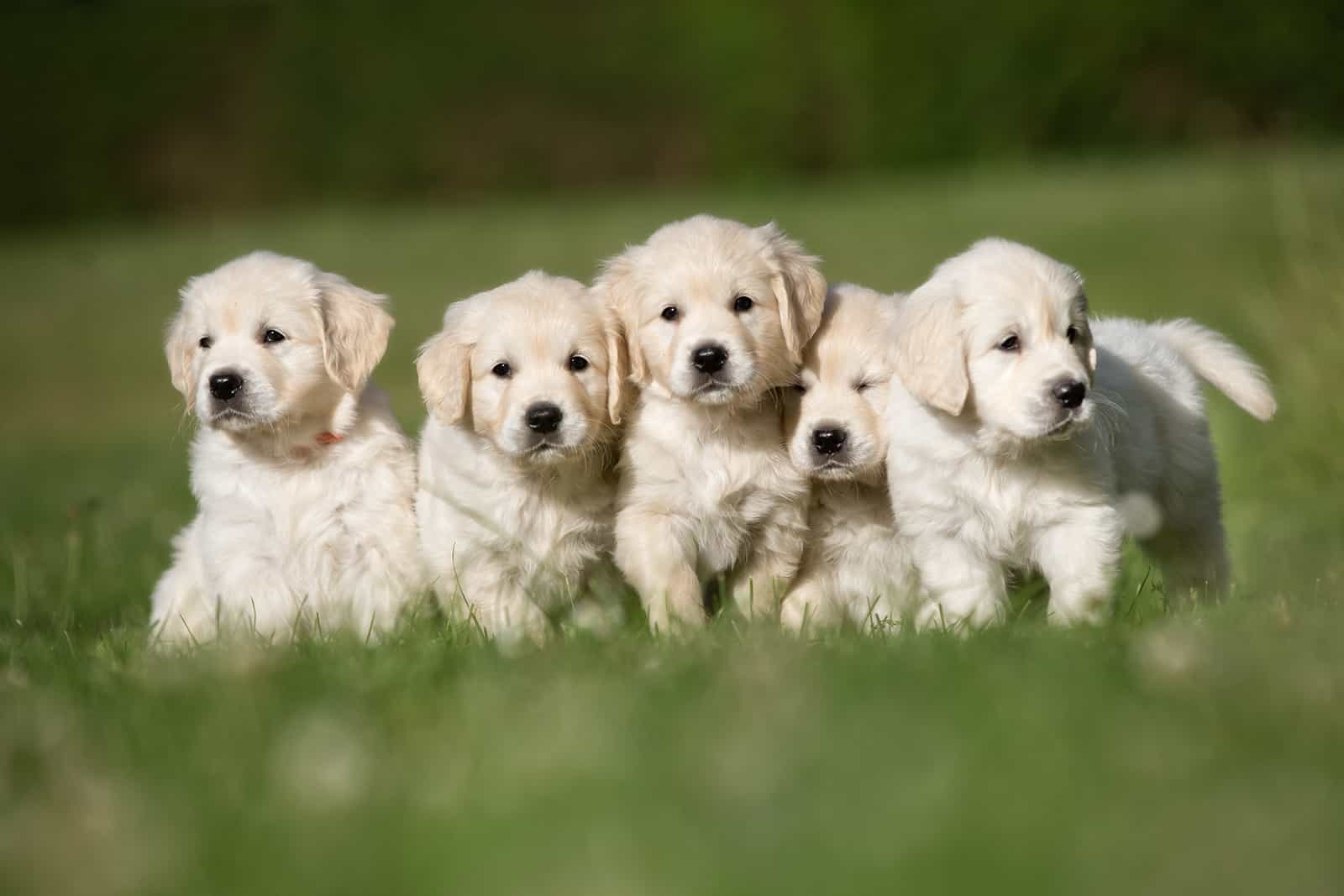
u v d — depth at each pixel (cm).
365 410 718
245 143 4106
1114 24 3725
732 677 429
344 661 488
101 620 760
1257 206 2397
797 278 693
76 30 4075
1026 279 614
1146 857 286
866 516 706
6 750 396
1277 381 1159
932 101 3966
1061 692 388
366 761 365
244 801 343
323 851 311
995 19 3844
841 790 327
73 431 1823
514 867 302
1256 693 372
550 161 4162
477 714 396
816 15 4056
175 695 442
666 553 676
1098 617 583
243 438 703
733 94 4119
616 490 698
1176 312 1597
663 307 674
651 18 4141
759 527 699
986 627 539
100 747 395
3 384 2153
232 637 591
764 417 692
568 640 538
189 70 4091
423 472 710
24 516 1102
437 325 2112
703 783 335
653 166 4188
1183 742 340
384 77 4097
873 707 383
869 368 680
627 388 688
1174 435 699
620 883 291
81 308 2669
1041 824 302
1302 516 945
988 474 630
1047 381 592
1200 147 3750
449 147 4131
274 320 695
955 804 313
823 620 672
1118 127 3812
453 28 4112
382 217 3700
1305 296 1162
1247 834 290
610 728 374
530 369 662
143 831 322
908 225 2634
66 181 4025
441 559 687
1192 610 607
